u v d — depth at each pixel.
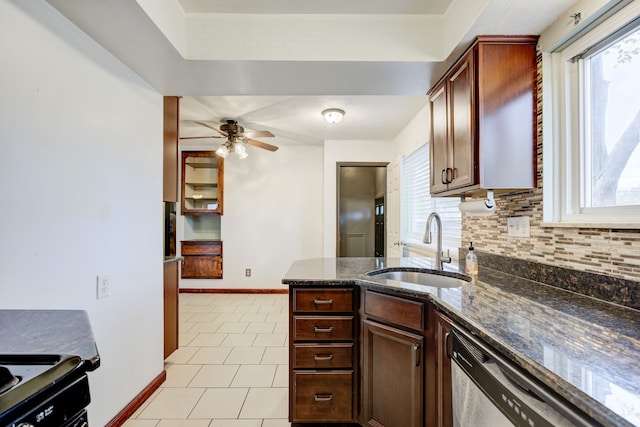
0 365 0.62
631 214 1.12
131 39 1.47
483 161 1.49
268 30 1.66
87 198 1.47
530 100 1.50
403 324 1.36
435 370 1.23
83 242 1.44
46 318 0.90
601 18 1.20
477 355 0.90
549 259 1.43
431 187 2.06
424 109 2.92
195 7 1.61
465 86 1.59
